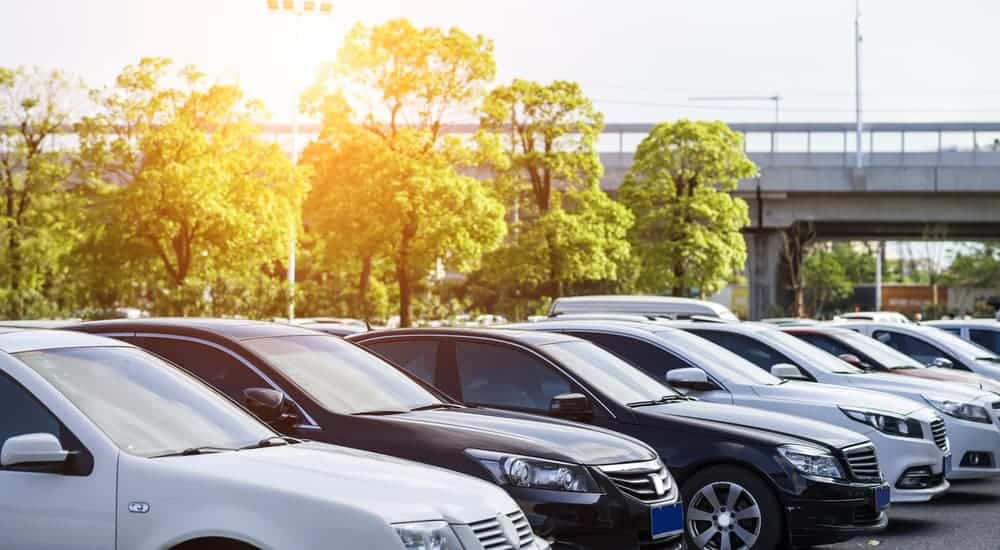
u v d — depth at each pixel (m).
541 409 9.30
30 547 5.30
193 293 36.66
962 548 10.41
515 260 46.59
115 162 38.97
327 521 5.13
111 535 5.24
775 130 67.88
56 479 5.34
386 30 39.69
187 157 37.84
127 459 5.35
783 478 9.04
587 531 7.43
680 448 9.16
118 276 38.00
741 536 9.09
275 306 38.53
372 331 10.10
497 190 47.12
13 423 5.50
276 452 5.82
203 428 6.02
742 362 11.81
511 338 9.70
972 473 13.41
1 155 42.16
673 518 7.89
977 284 100.56
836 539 9.21
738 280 53.00
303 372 8.05
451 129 43.25
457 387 9.55
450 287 61.69
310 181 41.41
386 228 38.44
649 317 14.63
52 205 42.12
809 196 67.44
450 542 5.27
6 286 41.31
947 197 66.25
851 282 116.69
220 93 38.72
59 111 42.44
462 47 40.12
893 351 16.42
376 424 7.62
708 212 49.81
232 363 7.95
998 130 66.88
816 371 13.34
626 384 9.75
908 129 67.69
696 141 50.56
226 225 37.66
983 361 18.27
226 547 5.19
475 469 7.39
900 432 11.35
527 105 47.25
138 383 6.08
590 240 46.16
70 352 6.02
